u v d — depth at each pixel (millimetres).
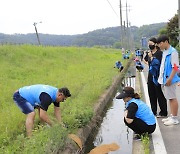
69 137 6137
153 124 6387
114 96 14461
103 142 7531
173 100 7117
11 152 5125
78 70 21359
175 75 7020
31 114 6383
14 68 19625
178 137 6332
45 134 5559
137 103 6348
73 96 10836
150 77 7895
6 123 7027
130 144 7145
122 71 23062
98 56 42188
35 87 6324
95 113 9000
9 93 11258
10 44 27688
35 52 28297
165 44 6965
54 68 22500
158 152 5629
